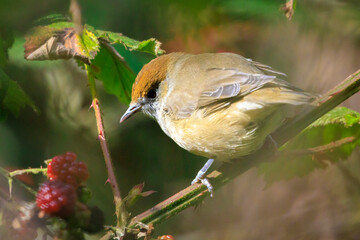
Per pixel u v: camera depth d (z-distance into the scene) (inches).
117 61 277.4
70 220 169.0
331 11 399.2
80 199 183.8
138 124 396.8
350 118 266.1
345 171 388.8
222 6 361.4
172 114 294.8
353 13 400.2
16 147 366.0
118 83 290.8
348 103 414.3
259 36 383.9
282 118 265.1
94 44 229.8
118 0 339.0
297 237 387.5
